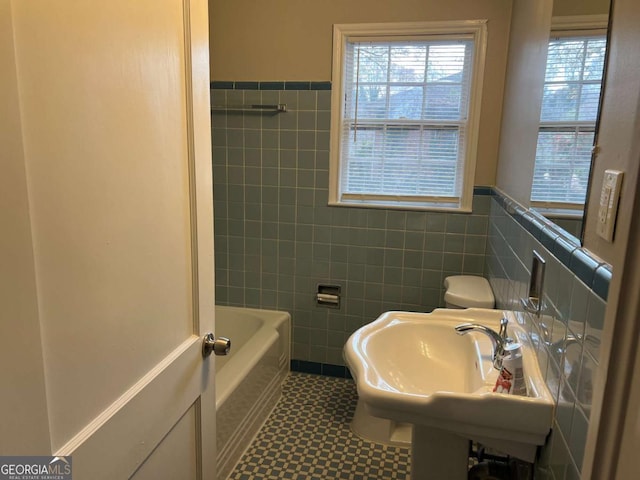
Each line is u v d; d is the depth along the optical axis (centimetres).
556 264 114
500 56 248
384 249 282
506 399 113
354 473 211
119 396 89
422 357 163
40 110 66
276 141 281
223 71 280
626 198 66
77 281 76
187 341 114
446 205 275
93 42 76
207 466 129
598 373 70
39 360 68
